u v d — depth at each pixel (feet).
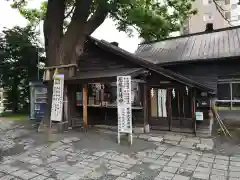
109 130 30.12
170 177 15.11
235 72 28.66
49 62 31.09
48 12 30.19
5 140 25.13
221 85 29.66
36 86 41.63
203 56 29.78
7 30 55.01
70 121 32.09
